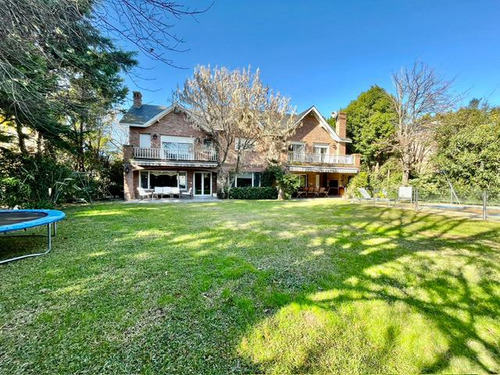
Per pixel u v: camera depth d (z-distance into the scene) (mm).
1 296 3232
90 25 3914
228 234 6766
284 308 3020
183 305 3070
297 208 12945
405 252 5203
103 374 1998
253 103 17594
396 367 2154
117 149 23938
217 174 20703
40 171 12039
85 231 7051
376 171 25312
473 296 3365
